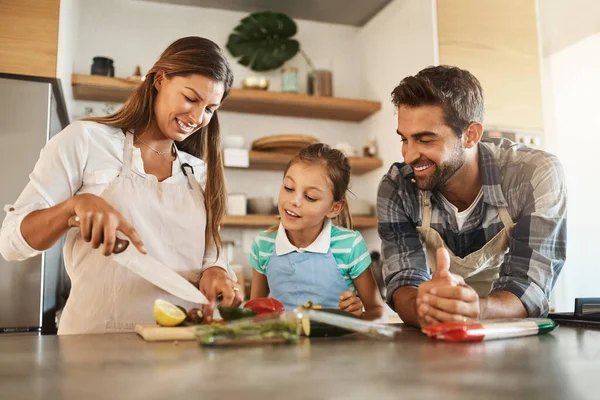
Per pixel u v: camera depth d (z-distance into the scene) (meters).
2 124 2.07
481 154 1.31
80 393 0.51
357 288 1.54
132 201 1.18
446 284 0.97
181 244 1.23
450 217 1.39
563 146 3.14
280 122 3.31
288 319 0.86
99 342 0.87
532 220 1.20
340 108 3.15
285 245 1.52
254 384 0.55
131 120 1.23
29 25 2.17
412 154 1.19
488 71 2.79
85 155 1.14
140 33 3.10
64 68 2.34
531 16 2.91
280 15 3.07
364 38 3.45
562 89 3.15
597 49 2.93
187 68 1.15
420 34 2.83
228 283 1.12
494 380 0.57
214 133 1.37
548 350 0.77
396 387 0.54
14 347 0.81
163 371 0.62
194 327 0.91
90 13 3.03
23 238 0.99
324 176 1.46
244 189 3.18
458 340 0.85
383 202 1.40
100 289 1.14
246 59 3.20
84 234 0.92
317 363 0.67
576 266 3.05
